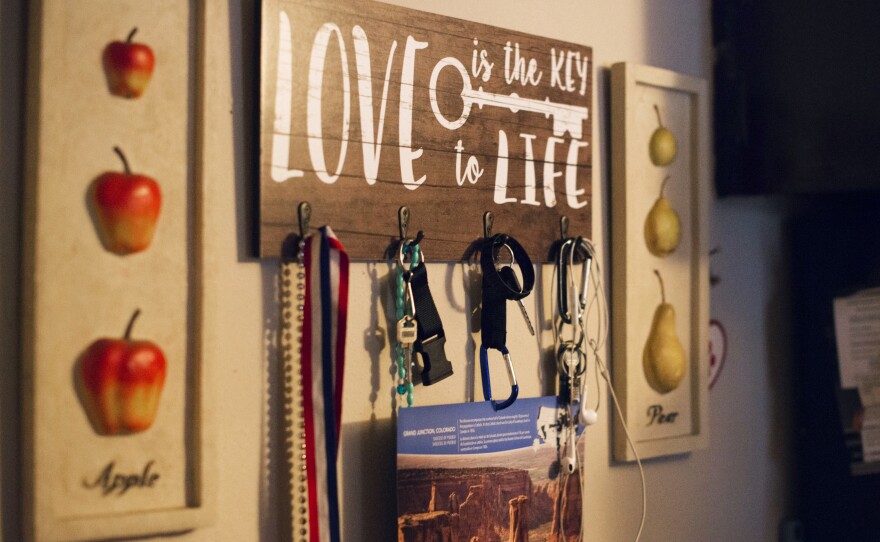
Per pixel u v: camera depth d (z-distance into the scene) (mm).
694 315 1189
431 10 930
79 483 677
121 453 698
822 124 1185
